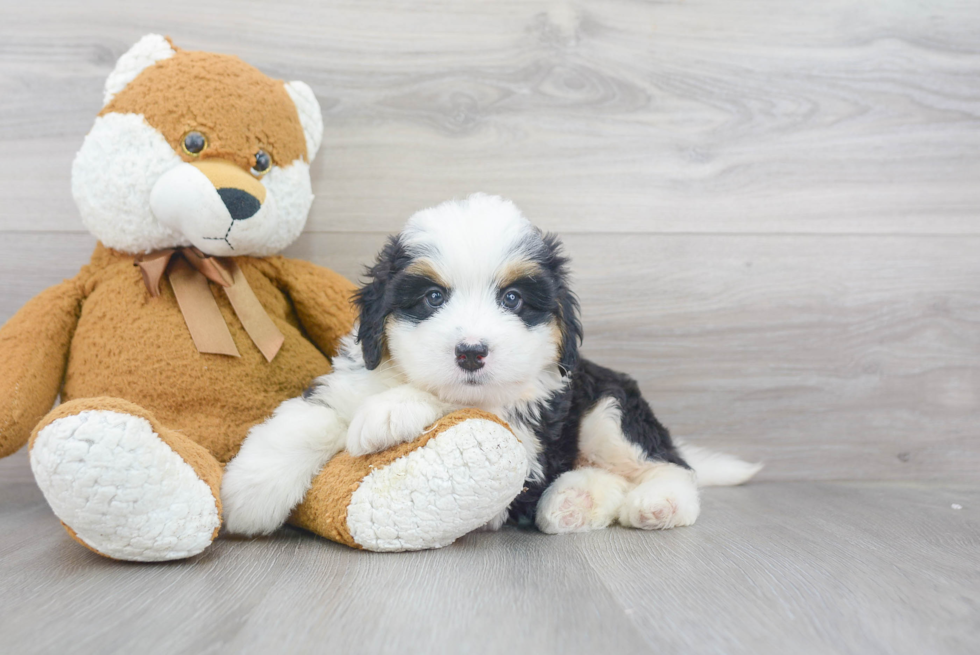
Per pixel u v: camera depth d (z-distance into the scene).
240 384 1.64
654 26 2.16
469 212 1.51
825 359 2.25
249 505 1.38
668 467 1.69
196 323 1.62
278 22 2.07
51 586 1.16
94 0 2.02
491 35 2.12
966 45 2.23
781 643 0.98
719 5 2.18
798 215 2.23
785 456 2.25
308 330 1.89
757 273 2.22
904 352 2.26
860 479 2.26
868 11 2.21
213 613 1.05
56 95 2.03
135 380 1.58
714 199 2.21
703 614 1.07
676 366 2.21
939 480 2.26
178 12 2.04
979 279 2.27
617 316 2.19
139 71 1.65
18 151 2.03
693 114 2.19
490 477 1.32
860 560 1.35
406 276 1.42
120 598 1.11
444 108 2.12
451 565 1.29
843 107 2.22
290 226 1.78
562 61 2.14
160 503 1.22
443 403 1.41
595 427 1.68
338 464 1.41
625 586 1.18
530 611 1.07
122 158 1.58
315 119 1.87
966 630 1.04
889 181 2.24
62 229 2.05
